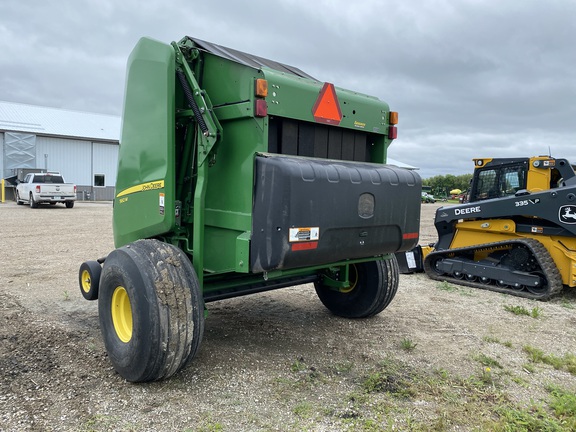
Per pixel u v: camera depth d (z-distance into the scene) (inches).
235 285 175.3
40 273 305.3
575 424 121.8
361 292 210.4
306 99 154.3
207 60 155.8
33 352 166.6
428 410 129.8
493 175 345.1
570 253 274.5
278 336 190.4
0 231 523.2
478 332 205.0
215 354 168.1
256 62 177.9
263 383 145.1
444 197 2314.2
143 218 171.2
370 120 178.5
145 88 166.4
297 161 139.5
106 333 152.5
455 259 326.6
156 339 133.0
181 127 165.2
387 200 160.9
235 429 118.2
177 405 130.0
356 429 119.0
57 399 131.6
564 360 170.2
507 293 290.7
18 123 1242.0
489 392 142.8
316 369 156.9
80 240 458.9
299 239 136.9
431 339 192.1
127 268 139.3
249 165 141.0
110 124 1434.5
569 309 255.1
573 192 270.8
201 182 148.2
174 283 136.2
